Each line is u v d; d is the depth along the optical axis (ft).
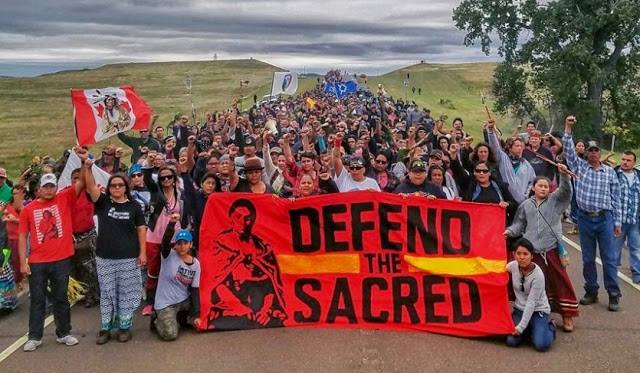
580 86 113.39
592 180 26.91
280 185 32.58
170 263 24.44
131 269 24.00
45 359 22.53
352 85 141.38
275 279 25.77
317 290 25.61
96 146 87.35
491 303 23.84
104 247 23.71
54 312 23.80
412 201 25.38
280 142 46.44
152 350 23.15
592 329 24.66
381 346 23.16
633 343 23.22
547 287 24.47
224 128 62.23
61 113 193.06
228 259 25.79
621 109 120.37
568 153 28.32
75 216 27.91
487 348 22.95
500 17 120.88
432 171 28.81
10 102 244.63
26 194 31.58
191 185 27.22
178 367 21.61
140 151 41.65
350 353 22.54
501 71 124.57
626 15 107.34
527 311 22.41
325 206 25.73
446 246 24.88
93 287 28.37
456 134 43.93
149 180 27.04
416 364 21.57
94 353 22.98
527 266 22.50
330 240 25.71
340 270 25.58
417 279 24.98
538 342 22.38
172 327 24.02
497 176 29.78
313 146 44.65
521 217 24.86
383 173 35.14
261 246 25.88
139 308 27.94
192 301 25.20
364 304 25.23
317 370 21.21
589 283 27.66
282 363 21.79
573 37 115.03
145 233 24.38
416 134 43.57
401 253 25.27
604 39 118.11
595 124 117.19
